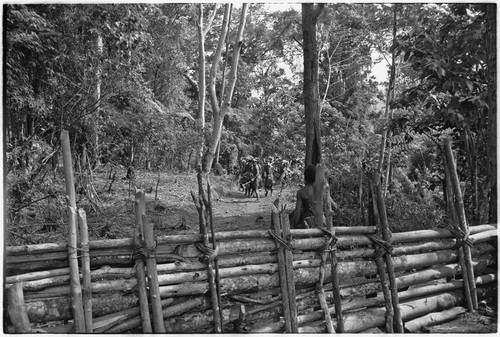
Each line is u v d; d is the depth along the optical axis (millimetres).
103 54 9641
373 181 3814
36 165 8422
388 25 14195
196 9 18828
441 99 6363
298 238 3465
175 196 12617
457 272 4324
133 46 10016
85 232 2828
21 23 7574
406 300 4004
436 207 7750
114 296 2930
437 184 8055
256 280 3279
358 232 3691
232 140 28641
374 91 23219
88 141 9734
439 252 4219
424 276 4062
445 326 3980
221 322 3133
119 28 9453
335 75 24516
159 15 18734
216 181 18172
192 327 3111
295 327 3318
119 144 13141
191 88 29625
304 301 3467
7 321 2705
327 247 3498
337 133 13141
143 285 2945
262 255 3338
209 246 3127
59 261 2842
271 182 16766
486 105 5387
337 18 16312
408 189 9875
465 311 4270
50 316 2770
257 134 26844
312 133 8047
